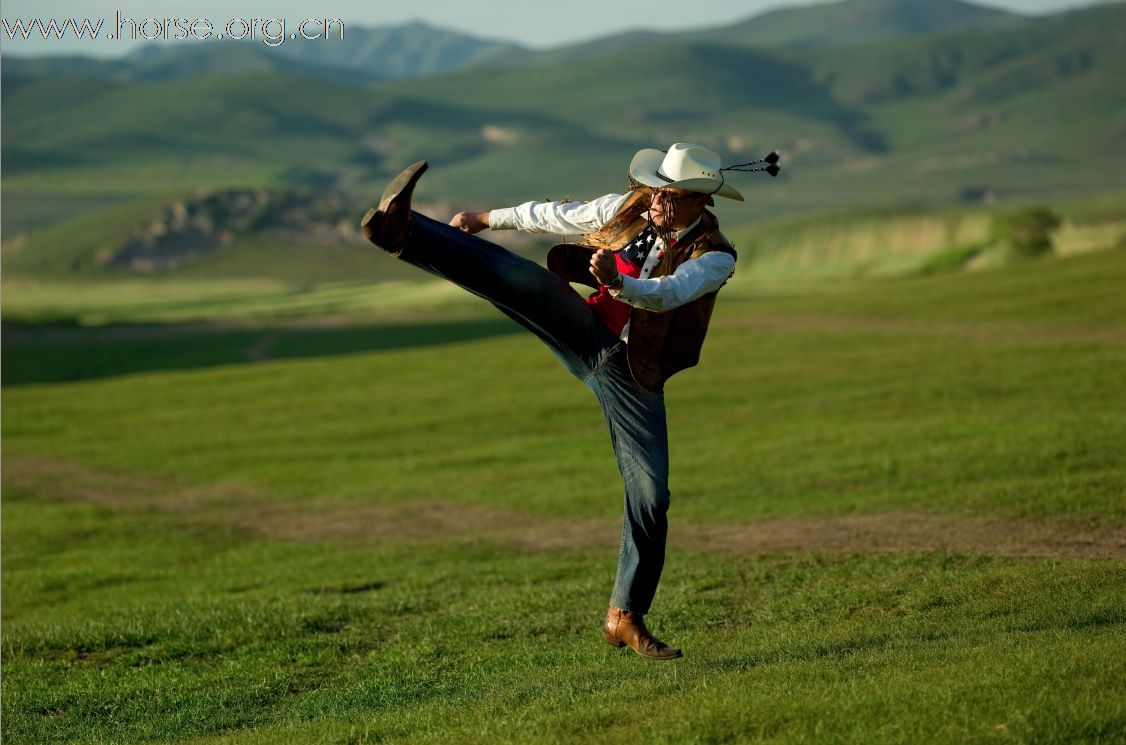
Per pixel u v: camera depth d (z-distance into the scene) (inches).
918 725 239.5
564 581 629.9
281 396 2210.9
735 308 3129.9
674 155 270.7
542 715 284.0
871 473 972.6
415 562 839.7
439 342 3996.1
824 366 1891.0
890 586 483.2
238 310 7180.1
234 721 365.4
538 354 2544.3
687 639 432.1
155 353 4303.6
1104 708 236.1
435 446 1528.1
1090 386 1374.3
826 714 251.0
